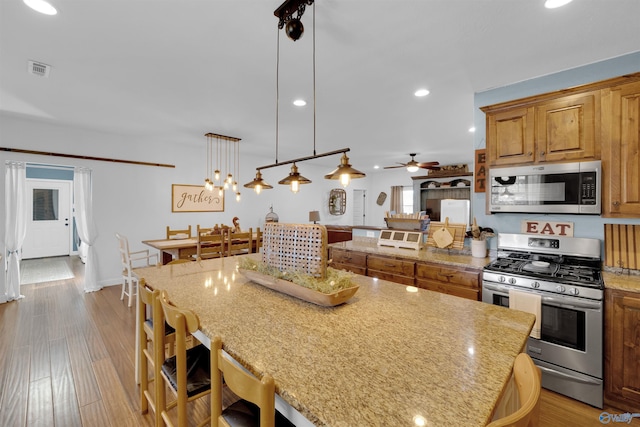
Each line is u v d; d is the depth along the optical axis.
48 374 2.15
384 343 1.06
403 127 4.11
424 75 2.50
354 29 1.86
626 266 2.06
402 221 3.52
